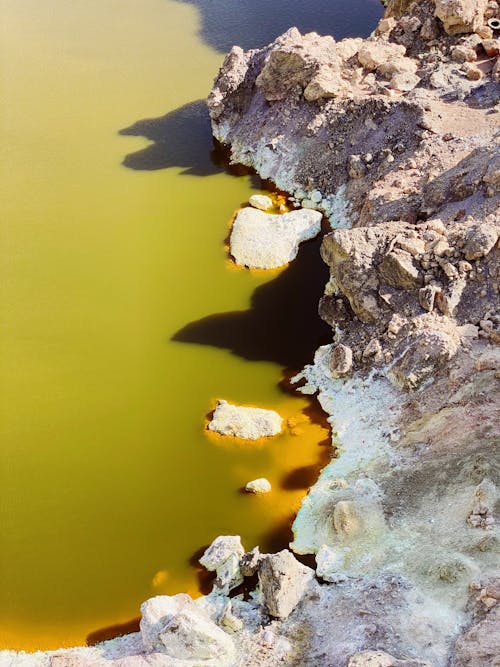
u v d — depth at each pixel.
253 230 28.17
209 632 15.30
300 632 15.78
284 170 31.34
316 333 24.20
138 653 16.02
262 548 18.33
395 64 31.47
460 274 21.44
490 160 23.88
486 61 31.20
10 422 21.78
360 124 30.03
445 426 19.06
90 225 29.33
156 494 19.72
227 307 25.47
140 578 17.94
